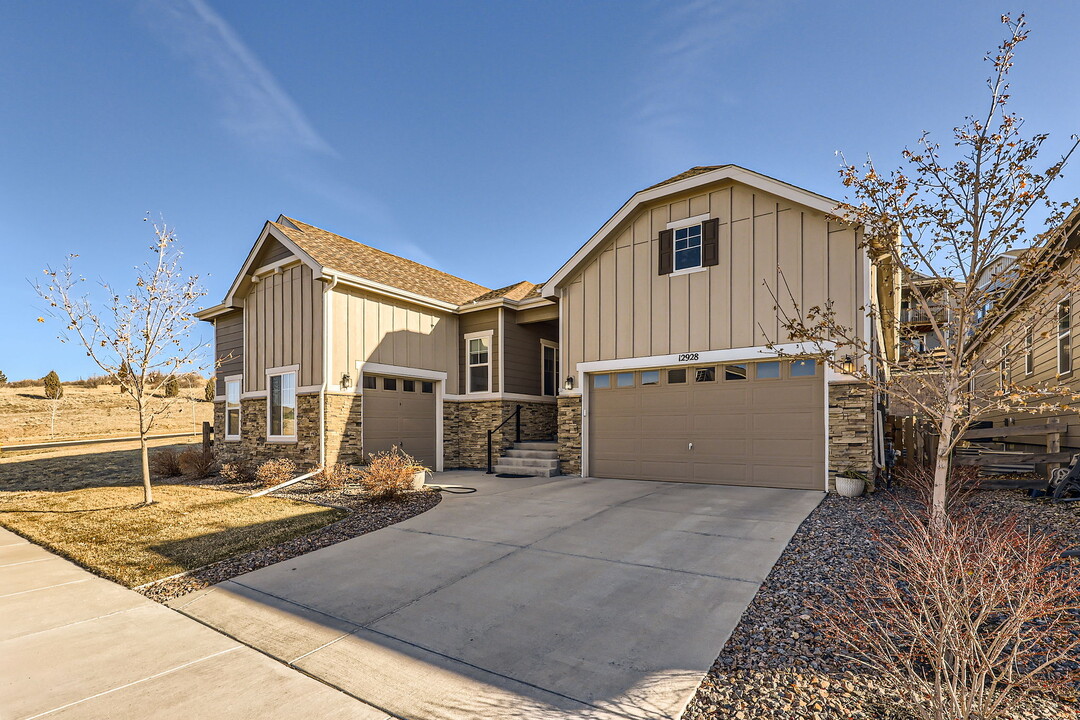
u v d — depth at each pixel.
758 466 10.34
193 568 6.16
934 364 5.60
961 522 5.00
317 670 3.82
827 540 6.18
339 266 12.83
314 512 8.68
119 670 3.86
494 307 15.08
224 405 16.94
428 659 3.93
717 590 4.94
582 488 10.66
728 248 10.78
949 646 2.96
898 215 5.14
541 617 4.58
